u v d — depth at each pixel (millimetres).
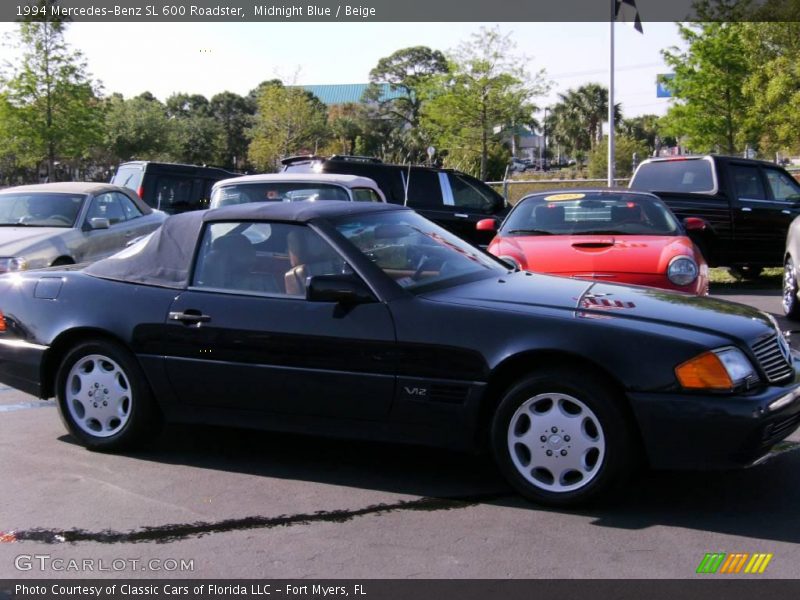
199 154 60844
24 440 5562
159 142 52344
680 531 3979
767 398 4031
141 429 5160
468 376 4301
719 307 4699
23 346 5348
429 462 5059
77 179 50656
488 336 4270
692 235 12336
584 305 4457
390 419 4508
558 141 80500
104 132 31422
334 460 5117
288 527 4125
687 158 12953
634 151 53000
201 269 5062
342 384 4547
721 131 25750
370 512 4297
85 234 10102
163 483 4754
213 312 4855
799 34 23625
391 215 5328
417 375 4391
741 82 24766
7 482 4785
